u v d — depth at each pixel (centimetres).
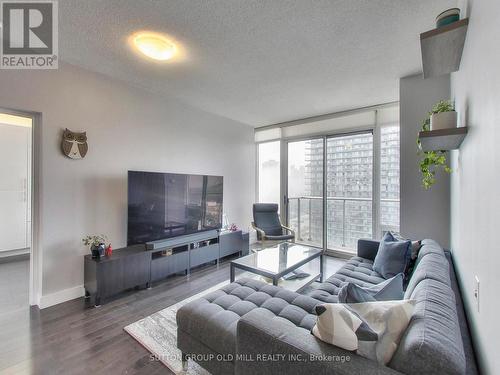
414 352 81
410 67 267
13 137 387
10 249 384
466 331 111
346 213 436
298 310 159
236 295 187
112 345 189
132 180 291
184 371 163
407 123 287
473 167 118
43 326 213
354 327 95
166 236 325
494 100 80
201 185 373
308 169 477
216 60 253
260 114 436
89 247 274
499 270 73
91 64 262
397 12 184
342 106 393
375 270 235
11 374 160
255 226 435
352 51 237
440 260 168
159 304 255
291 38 216
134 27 201
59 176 254
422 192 278
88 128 274
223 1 173
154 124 339
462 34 135
